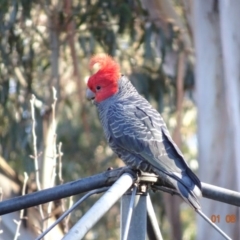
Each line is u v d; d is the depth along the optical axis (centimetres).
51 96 1420
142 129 753
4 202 582
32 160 1340
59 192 586
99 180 596
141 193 603
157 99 1444
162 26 1340
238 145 1045
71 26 1391
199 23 1162
